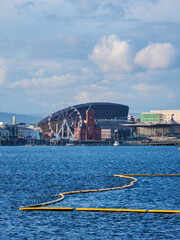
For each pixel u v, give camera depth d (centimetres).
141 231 8119
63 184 14788
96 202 10969
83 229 8256
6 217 9138
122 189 13275
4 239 7575
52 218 9112
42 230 8162
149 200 11194
